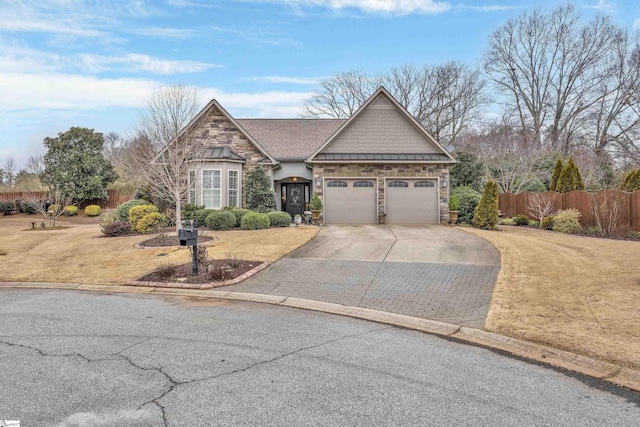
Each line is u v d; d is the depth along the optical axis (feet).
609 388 12.98
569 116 111.75
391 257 35.47
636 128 95.20
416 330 19.11
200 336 17.98
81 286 28.86
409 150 63.62
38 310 22.49
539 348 16.30
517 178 81.76
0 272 32.83
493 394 12.51
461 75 125.80
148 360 15.14
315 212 60.64
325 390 12.68
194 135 54.80
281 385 13.03
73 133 93.71
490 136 101.65
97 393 12.45
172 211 55.77
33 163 111.14
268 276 30.22
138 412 11.29
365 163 61.21
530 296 23.11
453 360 15.30
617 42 102.58
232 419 10.94
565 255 33.91
